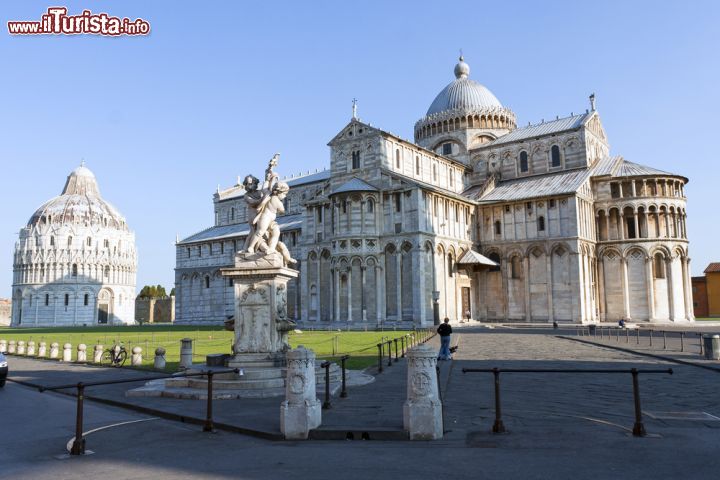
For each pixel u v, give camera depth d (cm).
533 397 1909
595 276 7788
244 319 2270
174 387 2217
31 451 1360
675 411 1644
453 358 3206
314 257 7794
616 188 7875
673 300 7462
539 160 8512
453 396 1953
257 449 1327
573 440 1316
